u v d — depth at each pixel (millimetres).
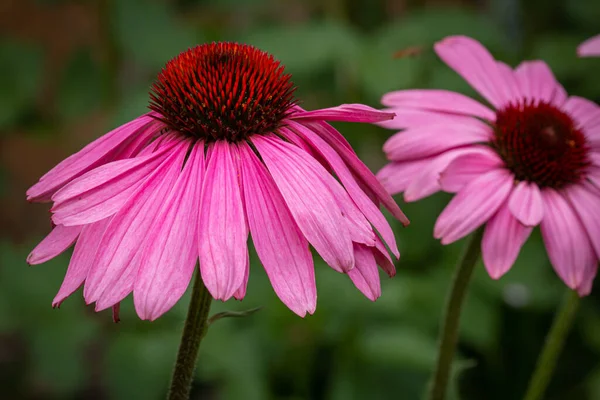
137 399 487
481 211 401
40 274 530
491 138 422
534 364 553
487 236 400
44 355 519
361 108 360
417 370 496
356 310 491
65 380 519
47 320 521
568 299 430
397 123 422
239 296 340
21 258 534
